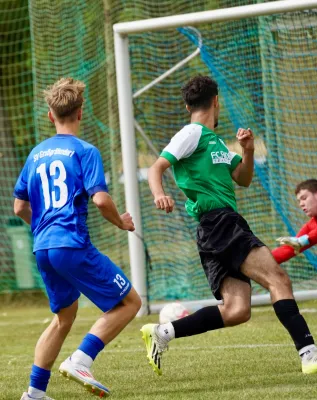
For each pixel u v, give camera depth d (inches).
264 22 1330.0
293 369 732.0
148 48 1534.2
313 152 1333.7
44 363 635.5
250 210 1397.6
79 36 1644.9
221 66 1406.3
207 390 652.1
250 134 702.5
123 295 630.5
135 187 1280.8
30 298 1795.0
